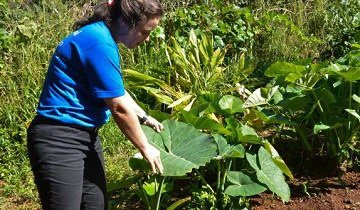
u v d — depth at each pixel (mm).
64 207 2639
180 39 6008
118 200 3873
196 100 4758
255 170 3643
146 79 4973
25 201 4309
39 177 2643
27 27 5809
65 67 2598
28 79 5473
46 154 2609
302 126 4668
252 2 7281
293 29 6676
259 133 4977
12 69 5590
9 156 4805
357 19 6539
